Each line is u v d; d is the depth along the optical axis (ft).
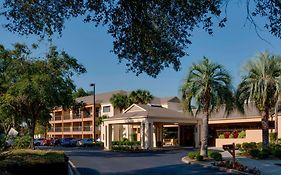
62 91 104.42
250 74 102.83
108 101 245.86
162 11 30.40
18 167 45.65
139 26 30.94
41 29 32.68
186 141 175.63
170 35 31.71
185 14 29.89
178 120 147.23
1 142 57.06
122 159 98.32
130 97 224.74
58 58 104.58
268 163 83.46
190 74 95.86
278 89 99.09
